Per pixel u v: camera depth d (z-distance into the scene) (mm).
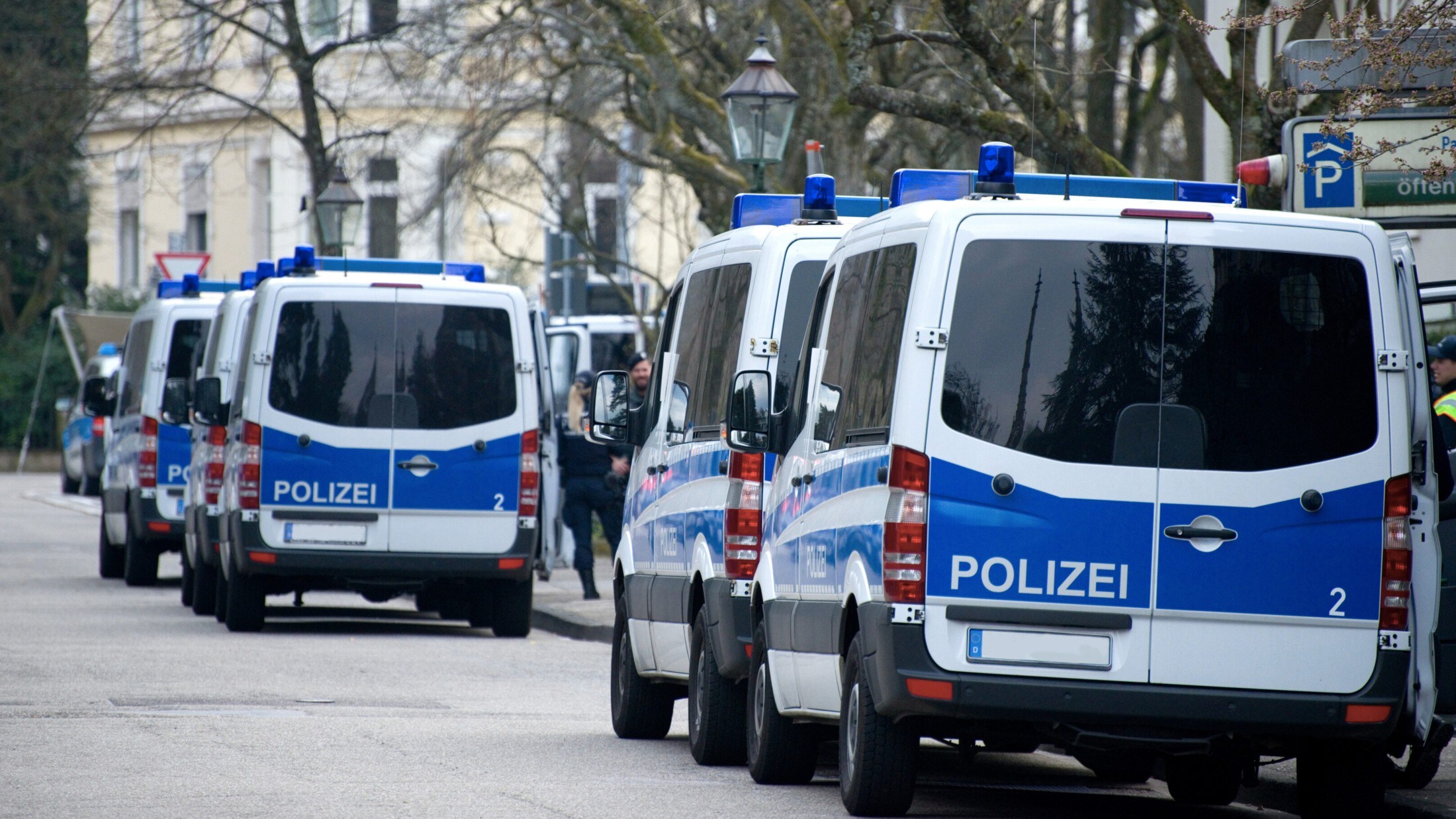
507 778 28344
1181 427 22875
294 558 50344
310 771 28422
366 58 83062
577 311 91562
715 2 69750
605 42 66938
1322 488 22953
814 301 29328
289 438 50406
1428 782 28250
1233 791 29750
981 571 22766
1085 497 22766
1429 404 24578
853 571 24375
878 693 23312
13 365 157375
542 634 55781
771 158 50500
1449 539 26203
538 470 51875
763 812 25578
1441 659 26062
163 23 83875
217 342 59594
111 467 69438
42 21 87812
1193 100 75875
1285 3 41531
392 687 40219
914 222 23906
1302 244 23125
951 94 64438
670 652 32344
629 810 25578
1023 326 22938
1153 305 22984
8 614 55125
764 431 28281
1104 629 22844
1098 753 29141
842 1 45906
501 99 74875
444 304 51406
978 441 22828
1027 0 55031
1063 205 23141
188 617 55938
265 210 137875
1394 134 31484
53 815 24438
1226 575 22828
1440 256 58062
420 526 51031
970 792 29141
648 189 107750
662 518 33219
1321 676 22922
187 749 30484
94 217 154625
